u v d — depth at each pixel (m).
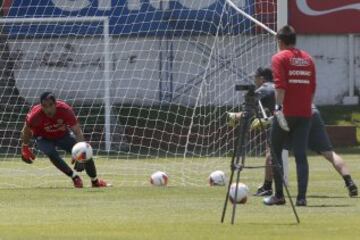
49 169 72.94
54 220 40.06
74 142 57.22
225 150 91.06
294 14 115.12
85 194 52.12
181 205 46.03
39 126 56.34
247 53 94.56
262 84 50.38
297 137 45.12
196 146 94.44
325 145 50.03
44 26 103.75
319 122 49.69
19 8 102.44
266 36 91.62
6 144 94.44
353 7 114.56
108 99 88.31
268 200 45.78
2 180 63.66
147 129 97.81
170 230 36.00
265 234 34.69
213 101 97.81
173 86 103.25
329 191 54.16
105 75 87.44
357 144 102.69
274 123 44.59
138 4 105.62
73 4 105.00
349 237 33.88
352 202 47.31
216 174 57.72
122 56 105.62
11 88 100.50
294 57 44.59
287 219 39.69
